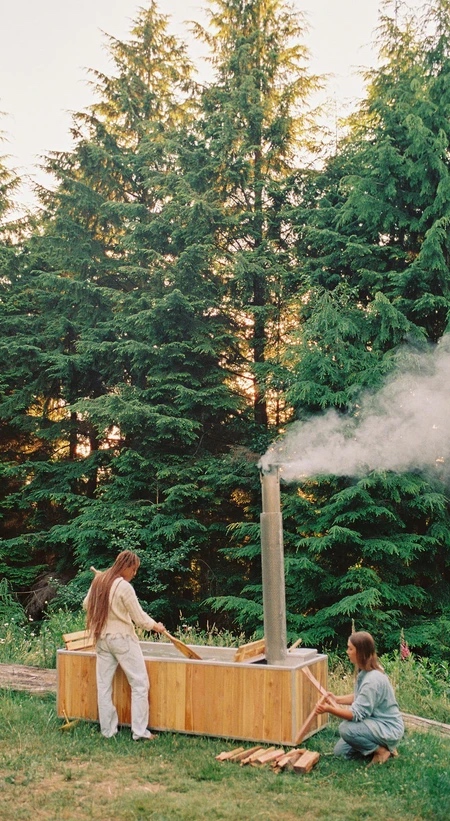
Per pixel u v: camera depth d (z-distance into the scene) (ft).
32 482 50.44
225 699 16.31
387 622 35.09
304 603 36.32
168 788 13.21
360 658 15.61
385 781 13.64
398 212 39.78
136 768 14.30
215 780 13.66
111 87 53.62
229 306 46.52
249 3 48.03
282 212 44.16
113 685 17.24
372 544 34.71
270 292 45.39
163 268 46.11
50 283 48.62
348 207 41.09
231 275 46.65
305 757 14.56
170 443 44.65
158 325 44.34
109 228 53.01
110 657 16.74
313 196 45.44
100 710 16.55
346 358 37.04
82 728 16.94
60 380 50.96
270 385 41.60
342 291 40.04
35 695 20.45
